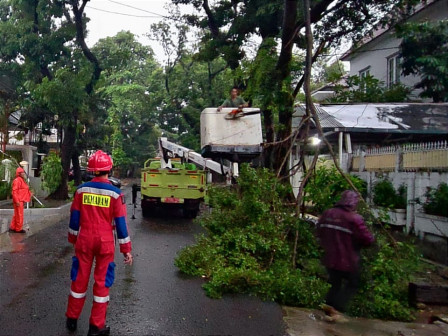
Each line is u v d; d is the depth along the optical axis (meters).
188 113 30.52
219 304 6.02
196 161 15.46
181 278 7.28
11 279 6.90
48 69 21.08
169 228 13.00
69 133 20.78
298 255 7.76
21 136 24.81
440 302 6.25
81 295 4.84
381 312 5.91
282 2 14.62
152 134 54.66
